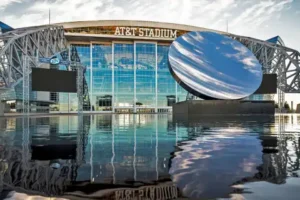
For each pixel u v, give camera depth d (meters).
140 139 10.91
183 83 30.33
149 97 86.38
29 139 11.12
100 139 11.09
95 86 84.81
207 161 6.09
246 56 34.78
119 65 86.12
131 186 4.16
